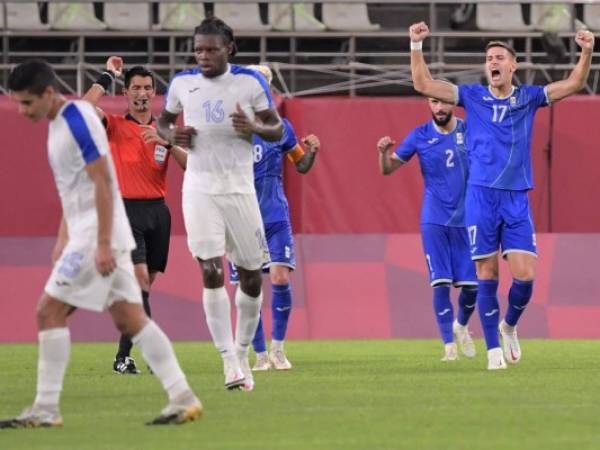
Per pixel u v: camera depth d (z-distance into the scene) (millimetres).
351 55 64125
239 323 30797
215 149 29344
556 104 59031
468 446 21188
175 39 66188
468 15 68375
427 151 41969
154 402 28109
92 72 64625
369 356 43562
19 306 53938
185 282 54156
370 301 54344
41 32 64188
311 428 23344
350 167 58562
